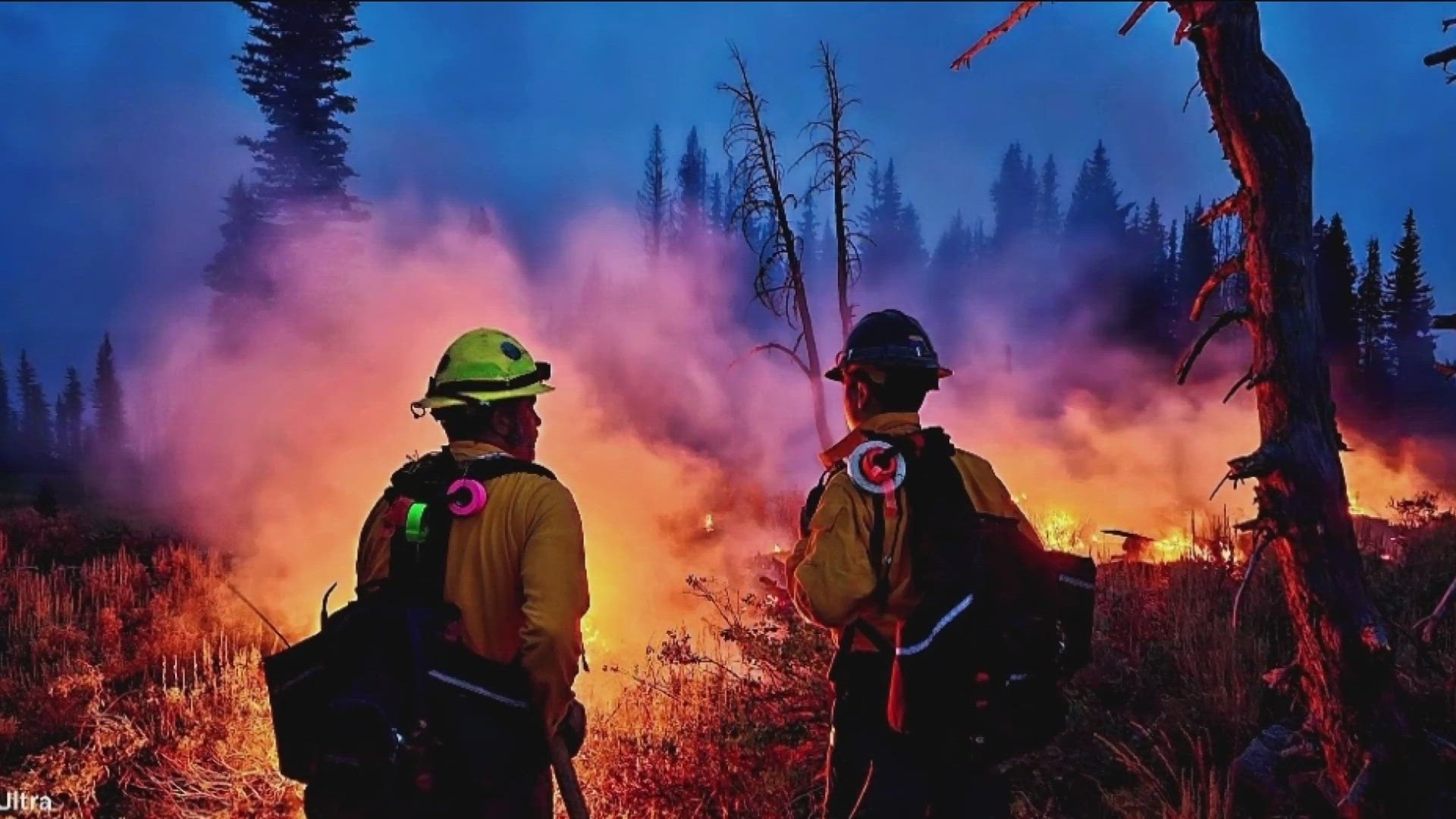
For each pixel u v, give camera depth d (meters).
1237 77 3.00
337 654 2.30
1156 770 3.83
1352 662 2.91
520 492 2.43
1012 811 3.55
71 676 5.08
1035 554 2.42
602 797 3.92
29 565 7.80
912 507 2.41
